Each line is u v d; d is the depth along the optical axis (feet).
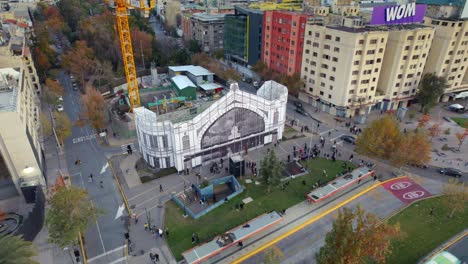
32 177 183.11
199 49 485.56
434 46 303.27
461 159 225.15
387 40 285.02
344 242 110.73
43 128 237.04
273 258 124.57
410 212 174.19
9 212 174.09
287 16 320.50
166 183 199.82
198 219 170.40
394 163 200.13
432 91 284.00
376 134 208.95
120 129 256.73
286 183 196.85
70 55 360.69
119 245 153.89
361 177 195.21
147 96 333.62
